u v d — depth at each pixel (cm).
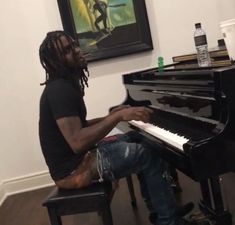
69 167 200
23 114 366
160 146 191
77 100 195
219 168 156
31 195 362
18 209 332
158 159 203
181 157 166
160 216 206
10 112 365
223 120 159
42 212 314
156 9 361
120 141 228
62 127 187
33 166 375
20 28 353
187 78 192
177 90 203
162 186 203
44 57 204
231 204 247
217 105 163
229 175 282
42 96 201
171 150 178
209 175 155
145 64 366
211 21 365
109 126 193
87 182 200
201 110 178
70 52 205
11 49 355
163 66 269
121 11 354
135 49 358
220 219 208
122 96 367
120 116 196
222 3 363
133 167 202
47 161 205
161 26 363
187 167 161
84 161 200
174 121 207
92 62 361
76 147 188
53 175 204
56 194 198
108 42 357
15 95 363
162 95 221
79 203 191
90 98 367
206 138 162
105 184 201
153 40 364
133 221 262
